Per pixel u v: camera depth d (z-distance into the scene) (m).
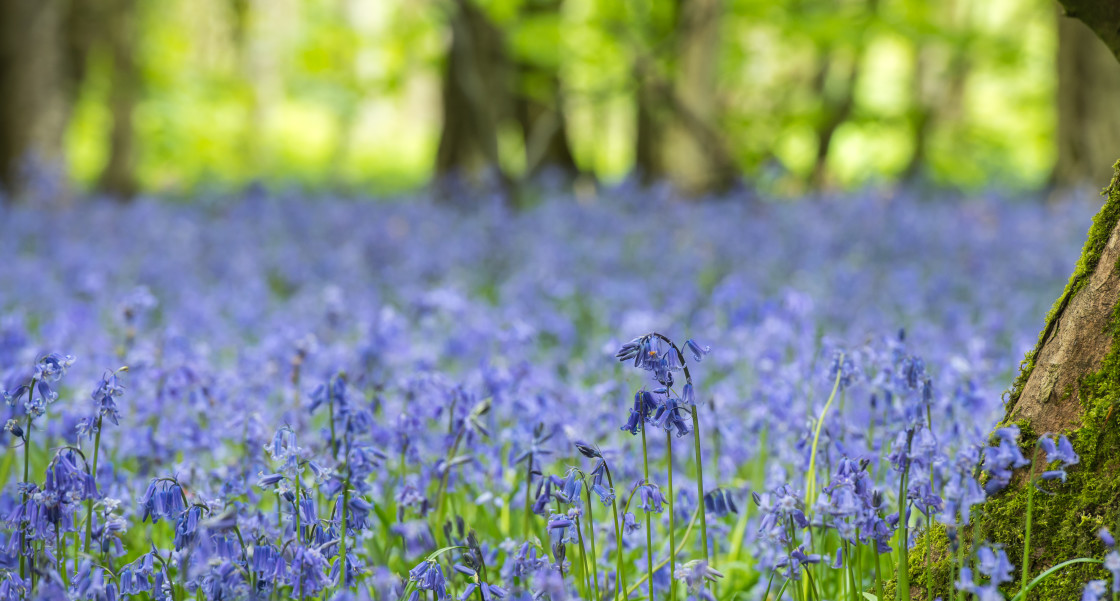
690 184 16.42
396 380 4.86
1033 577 2.80
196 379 4.27
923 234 11.90
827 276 9.46
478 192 15.12
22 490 2.74
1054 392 2.87
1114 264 2.82
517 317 6.62
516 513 4.03
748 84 23.42
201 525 2.51
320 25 19.05
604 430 4.20
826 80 22.75
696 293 8.60
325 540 2.85
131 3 19.52
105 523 2.95
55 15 17.00
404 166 39.00
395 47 18.36
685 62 16.48
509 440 3.79
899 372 2.83
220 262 10.75
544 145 18.17
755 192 14.79
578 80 19.41
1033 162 28.48
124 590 2.74
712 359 6.18
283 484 2.84
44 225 12.48
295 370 4.43
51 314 8.11
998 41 19.61
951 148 23.38
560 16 16.94
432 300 6.32
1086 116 16.50
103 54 19.62
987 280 9.25
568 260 10.58
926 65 24.48
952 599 2.62
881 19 17.11
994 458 2.55
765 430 4.35
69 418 4.17
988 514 2.89
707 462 4.54
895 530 3.00
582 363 6.10
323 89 31.05
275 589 2.64
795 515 2.82
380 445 3.91
